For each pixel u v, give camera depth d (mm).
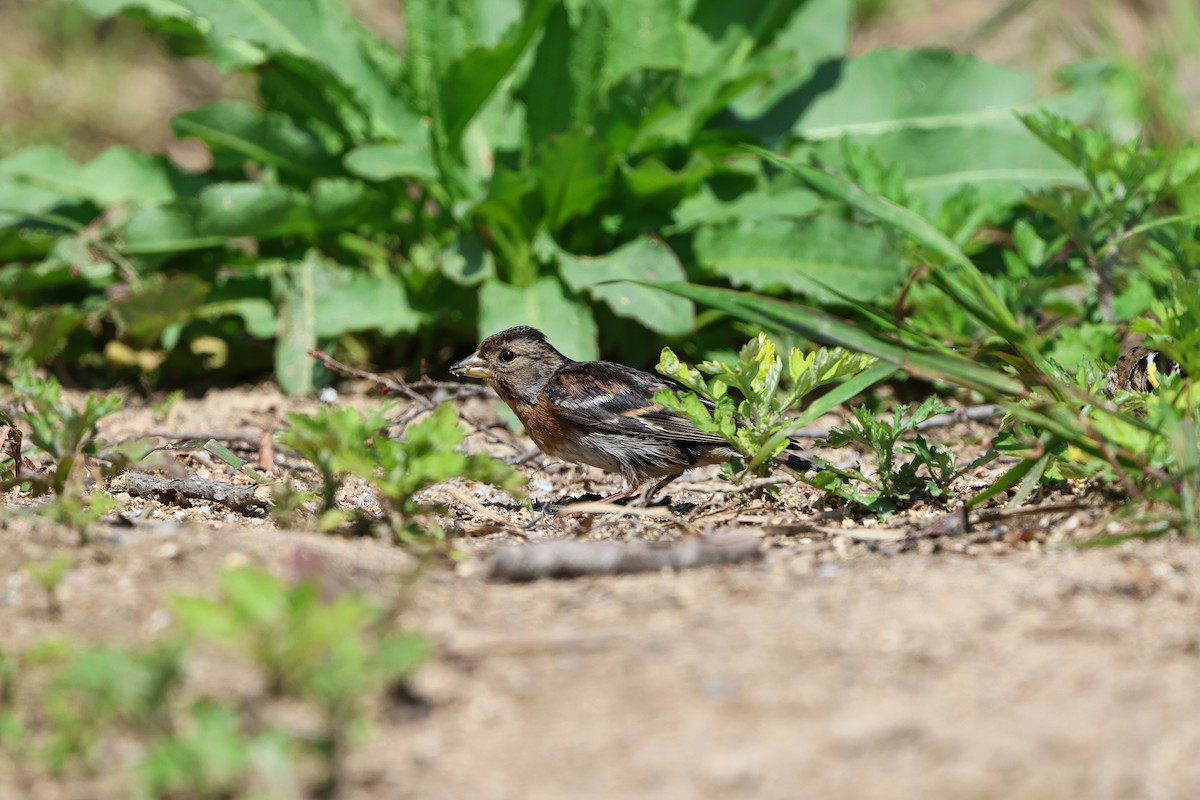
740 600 6535
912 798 4848
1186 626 6113
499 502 10156
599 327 14500
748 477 9594
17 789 5082
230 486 9453
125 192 15211
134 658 5191
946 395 13445
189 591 6535
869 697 5457
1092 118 19078
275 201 13820
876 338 8078
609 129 13227
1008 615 6246
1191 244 11227
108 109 22359
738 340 14633
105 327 14961
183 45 15797
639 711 5398
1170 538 7305
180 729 5270
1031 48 22891
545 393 10820
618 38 14234
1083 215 11930
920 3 25047
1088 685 5547
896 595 6527
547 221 13617
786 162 9375
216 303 14281
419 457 7617
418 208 14789
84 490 9297
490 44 15102
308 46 13914
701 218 13992
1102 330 11523
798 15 15859
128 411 13461
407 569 7141
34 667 5805
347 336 14953
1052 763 5023
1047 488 8938
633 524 9109
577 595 6738
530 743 5211
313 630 5145
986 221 13625
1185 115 20500
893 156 14742
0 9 24516
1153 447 7840
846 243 13453
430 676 5688
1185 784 4895
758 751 5109
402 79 14664
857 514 9000
